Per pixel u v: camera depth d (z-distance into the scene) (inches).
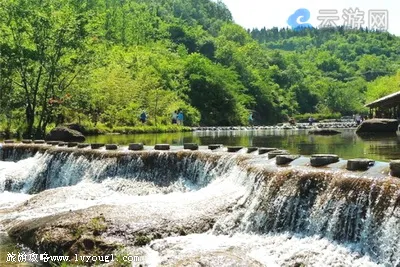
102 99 1653.5
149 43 3612.2
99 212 495.2
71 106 1438.2
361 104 5128.0
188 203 526.3
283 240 434.3
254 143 1037.2
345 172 447.8
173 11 6451.8
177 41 4426.7
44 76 1382.9
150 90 1957.4
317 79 6107.3
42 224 486.6
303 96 5017.2
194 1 7229.3
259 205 483.2
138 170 708.0
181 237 455.2
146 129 1622.8
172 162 695.7
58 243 448.8
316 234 429.1
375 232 387.2
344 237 409.4
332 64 7381.9
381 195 393.1
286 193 464.4
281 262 394.0
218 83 2876.5
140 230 457.1
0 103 1344.7
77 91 1450.5
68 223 473.7
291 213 454.3
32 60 1330.0
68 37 1349.7
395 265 364.2
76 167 761.6
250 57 5236.2
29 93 1370.6
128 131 1563.7
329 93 5059.1
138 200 590.2
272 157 597.0
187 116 2361.0
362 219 400.2
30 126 1339.8
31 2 1389.0
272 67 5182.1
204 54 4436.5
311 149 847.1
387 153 744.3
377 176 419.8
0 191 781.3
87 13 1443.2
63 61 1385.3
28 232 484.1
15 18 1311.5
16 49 1316.4
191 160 683.4
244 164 574.2
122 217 478.9
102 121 1646.2
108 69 1876.2
